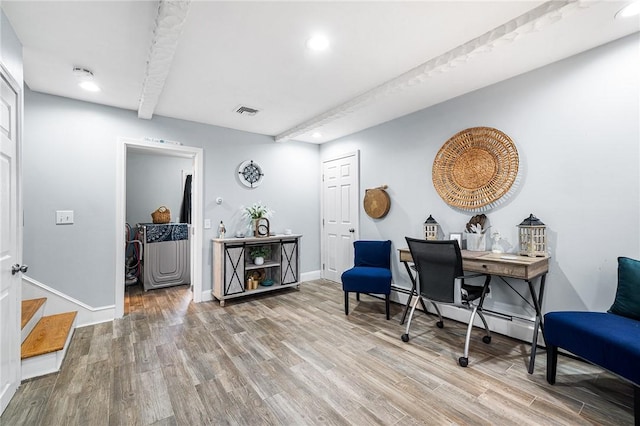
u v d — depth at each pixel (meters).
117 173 3.15
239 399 1.74
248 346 2.43
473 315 2.21
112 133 3.14
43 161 2.78
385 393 1.79
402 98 3.00
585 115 2.17
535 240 2.33
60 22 1.77
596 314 1.84
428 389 1.83
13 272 1.75
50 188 2.81
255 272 4.04
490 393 1.78
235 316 3.14
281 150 4.50
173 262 4.47
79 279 2.93
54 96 2.85
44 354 1.99
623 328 1.60
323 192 4.82
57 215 2.84
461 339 2.55
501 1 1.64
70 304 2.87
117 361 2.18
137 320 3.03
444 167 3.06
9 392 1.70
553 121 2.33
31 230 2.72
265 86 2.71
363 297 3.85
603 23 1.83
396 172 3.60
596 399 1.71
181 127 3.61
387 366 2.11
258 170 4.24
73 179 2.92
